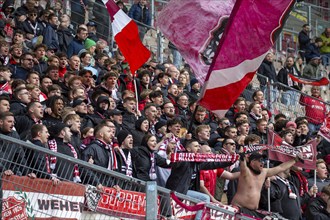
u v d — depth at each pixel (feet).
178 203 48.24
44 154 46.96
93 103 65.87
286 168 59.26
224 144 61.98
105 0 66.85
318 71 105.29
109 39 90.17
